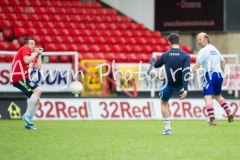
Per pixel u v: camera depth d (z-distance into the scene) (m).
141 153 31.09
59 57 73.19
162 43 83.88
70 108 61.06
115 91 68.19
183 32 86.62
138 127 49.44
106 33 83.12
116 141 37.06
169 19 87.12
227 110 50.78
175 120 60.75
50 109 60.69
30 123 46.19
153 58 40.47
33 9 83.75
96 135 41.22
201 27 86.25
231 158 29.44
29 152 31.61
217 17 85.88
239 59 85.69
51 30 80.69
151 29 88.06
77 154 30.78
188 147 33.84
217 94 51.28
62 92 61.88
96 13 86.38
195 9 86.25
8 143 35.88
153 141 36.97
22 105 59.72
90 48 78.94
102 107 61.66
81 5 87.38
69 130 45.66
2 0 83.50
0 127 48.41
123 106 61.97
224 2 85.56
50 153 31.20
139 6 88.69
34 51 45.84
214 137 39.69
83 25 83.44
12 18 81.50
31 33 79.38
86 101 61.44
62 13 85.00
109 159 28.84
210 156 30.05
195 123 55.16
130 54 79.44
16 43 75.00
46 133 42.72
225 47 86.19
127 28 85.31
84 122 56.88
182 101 62.69
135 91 66.19
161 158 29.16
